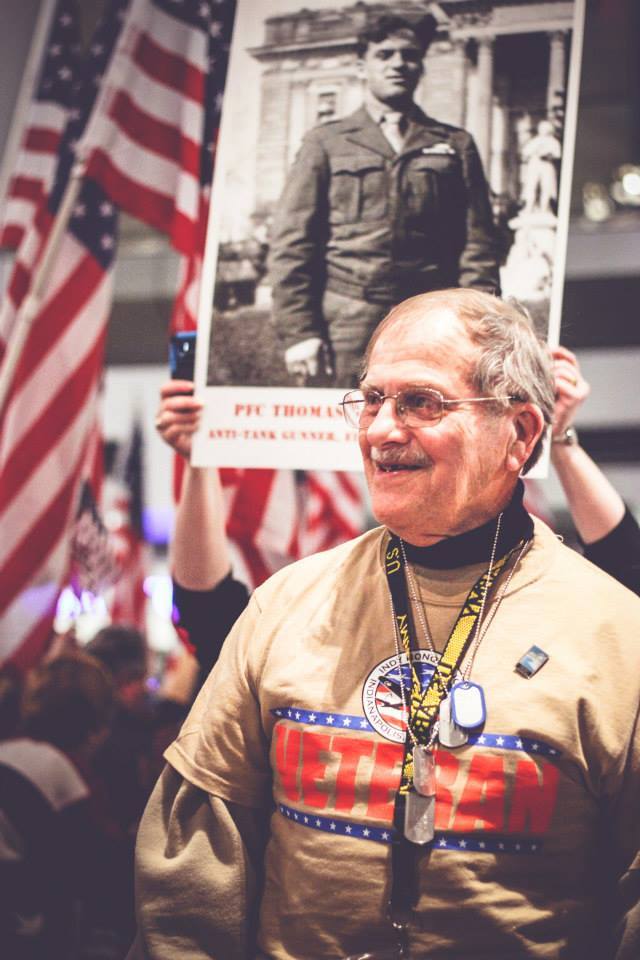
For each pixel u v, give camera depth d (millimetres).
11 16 6730
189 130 3775
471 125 2195
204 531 2338
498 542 1632
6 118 6746
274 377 2211
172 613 2486
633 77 9188
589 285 8703
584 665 1527
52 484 3959
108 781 3525
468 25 2234
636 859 1500
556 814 1480
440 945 1447
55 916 2959
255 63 2318
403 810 1479
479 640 1565
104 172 3734
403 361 1563
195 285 3643
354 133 2248
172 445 2266
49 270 3564
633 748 1517
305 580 1758
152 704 5012
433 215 2184
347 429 2166
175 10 3861
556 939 1472
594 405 9727
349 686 1580
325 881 1503
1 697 3709
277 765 1600
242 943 1617
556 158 2162
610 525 2264
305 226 2238
